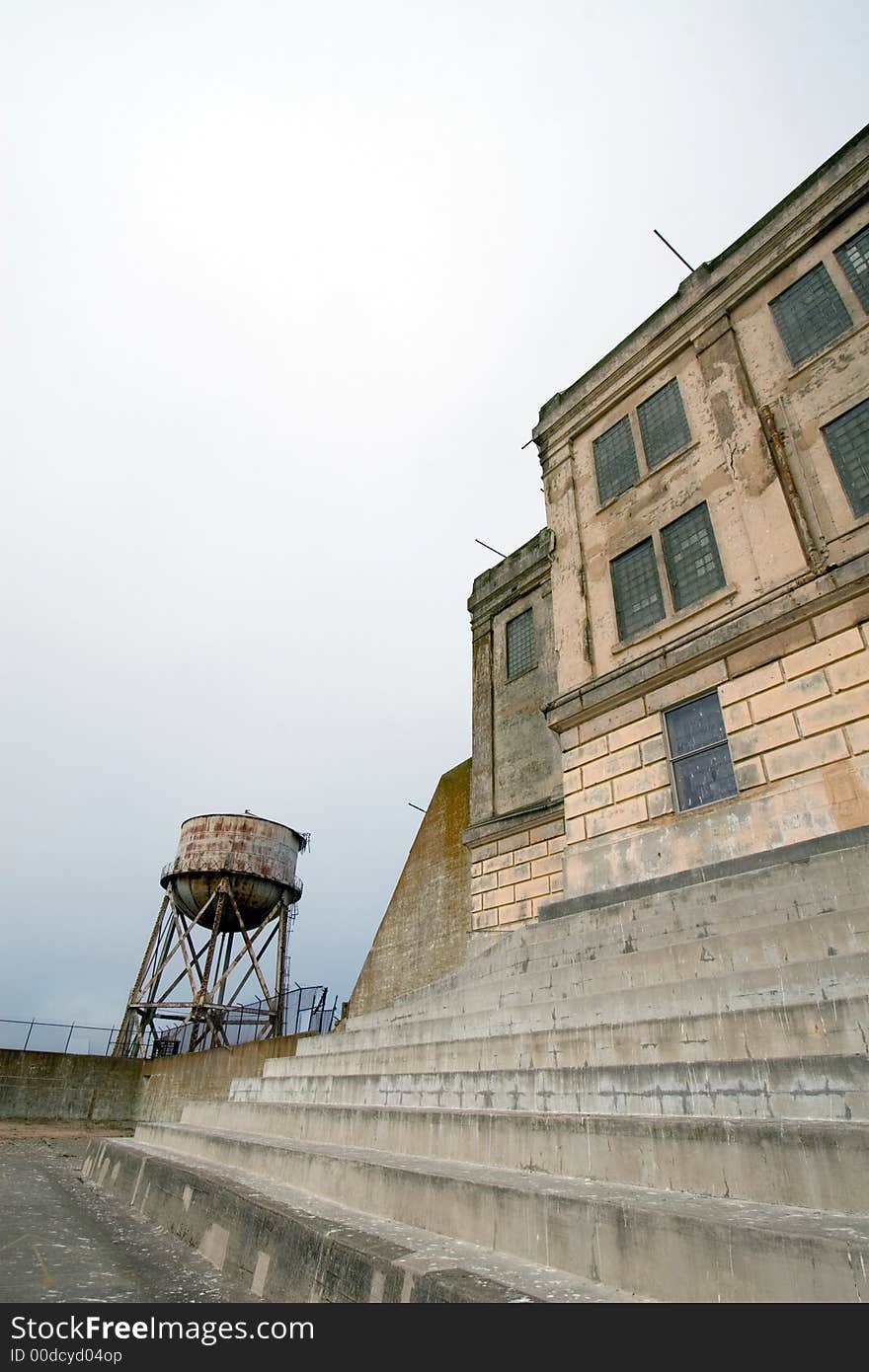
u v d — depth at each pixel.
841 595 12.29
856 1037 5.71
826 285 15.11
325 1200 7.18
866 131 15.23
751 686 13.16
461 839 23.38
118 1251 7.78
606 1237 4.36
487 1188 5.32
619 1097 6.45
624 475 18.28
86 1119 31.59
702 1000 7.39
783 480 14.18
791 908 9.03
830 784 11.52
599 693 16.02
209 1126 14.20
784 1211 4.17
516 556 24.22
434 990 15.21
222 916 40.91
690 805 13.62
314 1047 14.39
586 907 14.02
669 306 18.39
